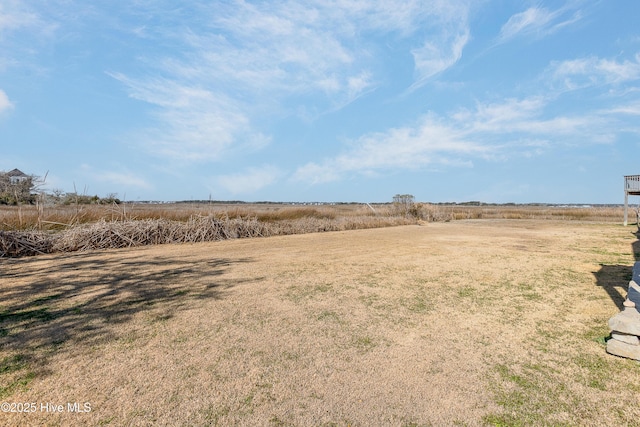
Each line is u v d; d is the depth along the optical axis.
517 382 2.33
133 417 1.94
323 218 16.53
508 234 12.47
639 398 2.14
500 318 3.57
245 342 2.95
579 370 2.50
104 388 2.23
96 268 5.96
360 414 1.98
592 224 18.72
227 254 7.62
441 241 10.17
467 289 4.67
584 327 3.32
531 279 5.22
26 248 7.55
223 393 2.18
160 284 4.86
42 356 2.66
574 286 4.80
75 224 9.84
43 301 4.04
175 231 9.95
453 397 2.15
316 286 4.80
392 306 3.95
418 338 3.06
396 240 10.48
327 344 2.93
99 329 3.21
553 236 11.67
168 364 2.55
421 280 5.17
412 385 2.29
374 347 2.88
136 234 9.28
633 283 3.96
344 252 7.92
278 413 1.98
